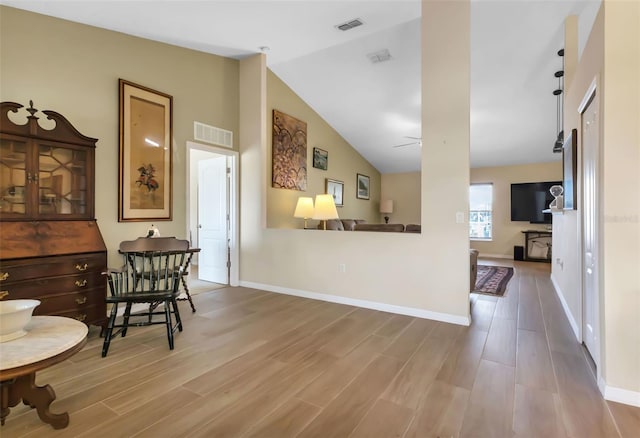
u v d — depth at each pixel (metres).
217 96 4.54
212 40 3.94
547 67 4.48
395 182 9.37
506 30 3.86
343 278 3.95
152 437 1.60
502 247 8.00
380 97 5.74
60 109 3.00
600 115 2.03
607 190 1.94
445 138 3.29
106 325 2.93
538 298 4.21
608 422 1.72
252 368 2.32
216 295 4.31
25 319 1.67
